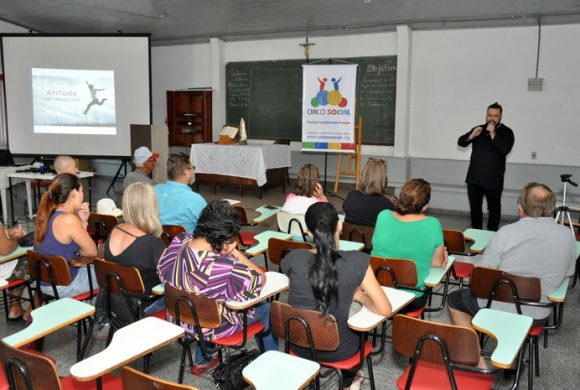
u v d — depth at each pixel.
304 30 8.42
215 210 2.09
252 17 7.82
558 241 2.36
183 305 2.14
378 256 2.67
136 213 2.55
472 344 1.69
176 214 3.41
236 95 9.48
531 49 7.03
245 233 4.28
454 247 3.37
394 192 8.08
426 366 1.96
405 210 2.60
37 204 7.21
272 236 3.29
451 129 7.73
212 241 2.08
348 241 3.14
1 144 9.30
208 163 8.13
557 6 6.27
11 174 5.94
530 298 2.33
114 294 2.52
